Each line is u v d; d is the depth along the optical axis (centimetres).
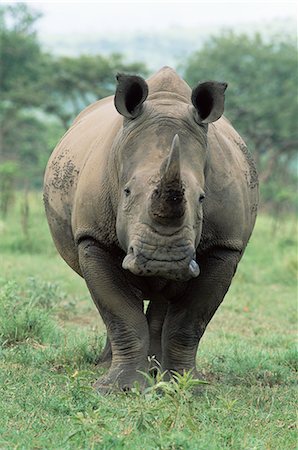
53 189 1566
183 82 1365
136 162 1244
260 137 9000
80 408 1170
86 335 1753
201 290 1373
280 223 4734
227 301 2409
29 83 8594
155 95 1324
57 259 3012
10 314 1759
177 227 1146
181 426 1122
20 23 9275
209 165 1339
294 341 1905
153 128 1258
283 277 2906
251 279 2866
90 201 1366
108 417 1130
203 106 1282
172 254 1150
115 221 1339
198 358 1662
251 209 1501
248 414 1225
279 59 9169
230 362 1602
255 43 9538
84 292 2395
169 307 1421
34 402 1230
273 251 3475
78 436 1049
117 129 1359
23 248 3209
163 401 1107
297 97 8994
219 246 1362
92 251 1370
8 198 4338
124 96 1270
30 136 8950
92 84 8619
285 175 9338
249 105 8825
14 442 1055
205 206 1334
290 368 1658
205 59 9512
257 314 2275
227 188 1356
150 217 1152
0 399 1245
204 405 1247
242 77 9175
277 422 1211
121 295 1370
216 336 1948
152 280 1373
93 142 1469
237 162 1428
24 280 2442
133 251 1164
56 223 1565
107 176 1342
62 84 8525
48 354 1573
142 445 1038
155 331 1548
